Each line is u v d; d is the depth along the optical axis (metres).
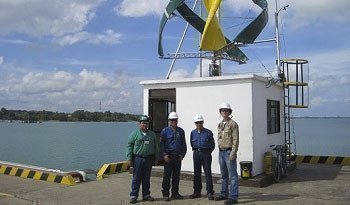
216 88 10.55
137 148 8.20
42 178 10.88
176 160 8.41
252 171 9.88
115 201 8.32
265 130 10.92
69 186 9.95
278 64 12.37
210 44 11.90
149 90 11.61
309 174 11.55
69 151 26.05
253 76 9.97
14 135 50.09
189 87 10.95
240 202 8.01
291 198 8.38
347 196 8.62
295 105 12.57
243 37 12.04
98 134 53.28
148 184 8.33
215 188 9.52
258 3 12.04
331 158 13.66
